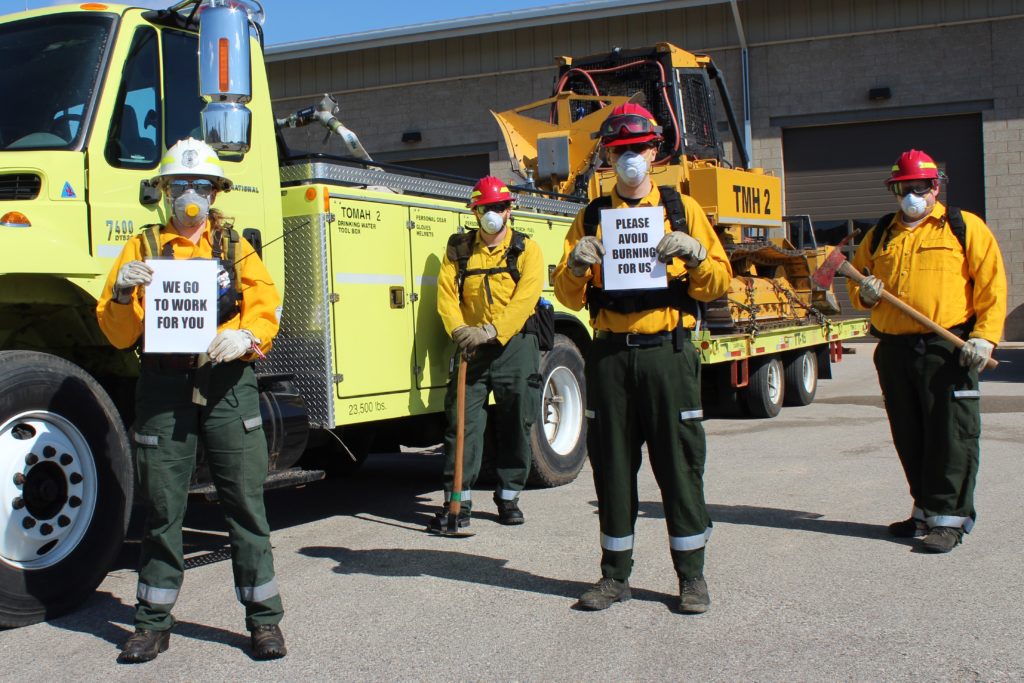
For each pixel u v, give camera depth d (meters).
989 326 5.32
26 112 4.84
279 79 25.17
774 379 11.52
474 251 6.30
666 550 5.51
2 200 4.60
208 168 3.95
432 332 6.50
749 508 6.49
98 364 5.35
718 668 3.78
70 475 4.52
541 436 7.35
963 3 20.61
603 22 22.78
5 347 5.18
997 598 4.54
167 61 5.18
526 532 6.09
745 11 21.91
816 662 3.81
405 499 7.42
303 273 5.71
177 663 3.98
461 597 4.79
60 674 3.86
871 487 7.08
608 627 4.29
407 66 24.28
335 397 5.67
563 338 7.75
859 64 21.34
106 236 4.77
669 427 4.38
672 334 4.38
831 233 21.94
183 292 3.83
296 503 7.32
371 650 4.09
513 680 3.72
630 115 4.32
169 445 3.95
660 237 4.27
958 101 20.77
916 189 5.49
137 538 6.08
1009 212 20.55
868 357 19.44
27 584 4.32
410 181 6.56
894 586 4.76
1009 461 7.88
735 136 12.98
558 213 8.24
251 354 3.99
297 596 4.86
